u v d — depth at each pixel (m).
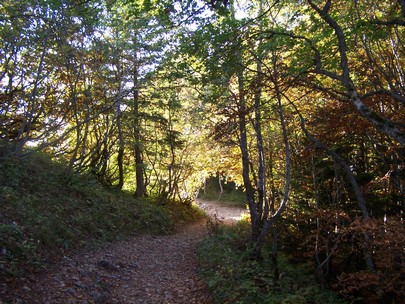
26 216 9.25
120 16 14.12
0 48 12.43
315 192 11.26
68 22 12.64
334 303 8.12
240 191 45.53
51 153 17.86
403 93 9.28
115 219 14.98
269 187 14.86
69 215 11.94
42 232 8.83
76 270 8.09
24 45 12.55
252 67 12.66
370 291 8.93
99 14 12.92
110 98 17.33
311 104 12.66
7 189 10.05
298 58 8.98
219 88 10.77
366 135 10.98
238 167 19.45
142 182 21.95
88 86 15.63
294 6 10.65
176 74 10.52
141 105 19.31
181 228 21.62
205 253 11.17
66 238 9.98
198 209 29.30
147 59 16.09
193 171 26.08
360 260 10.66
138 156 21.81
